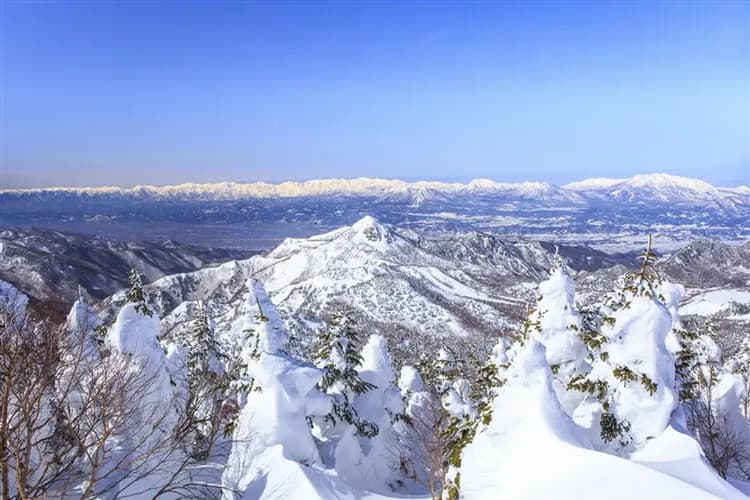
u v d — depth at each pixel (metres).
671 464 13.34
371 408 21.14
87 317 18.48
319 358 20.98
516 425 14.12
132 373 16.23
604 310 19.00
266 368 16.50
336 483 15.30
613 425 15.19
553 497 11.64
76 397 17.36
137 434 17.09
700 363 22.92
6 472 13.12
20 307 15.86
